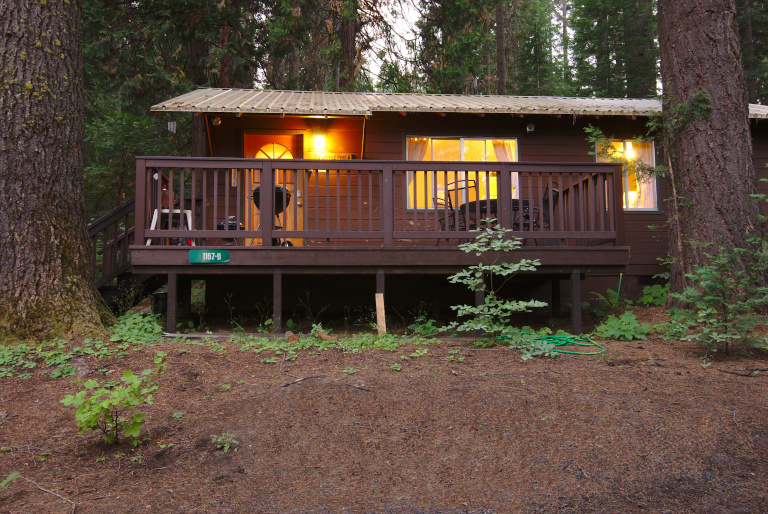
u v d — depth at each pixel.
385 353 5.12
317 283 8.48
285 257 6.04
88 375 4.38
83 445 3.37
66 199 5.41
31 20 5.29
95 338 5.16
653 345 5.55
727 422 3.59
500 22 20.06
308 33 15.84
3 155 5.07
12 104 5.13
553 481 3.04
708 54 6.83
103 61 13.64
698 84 6.85
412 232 6.15
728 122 6.72
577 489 2.96
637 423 3.61
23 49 5.23
